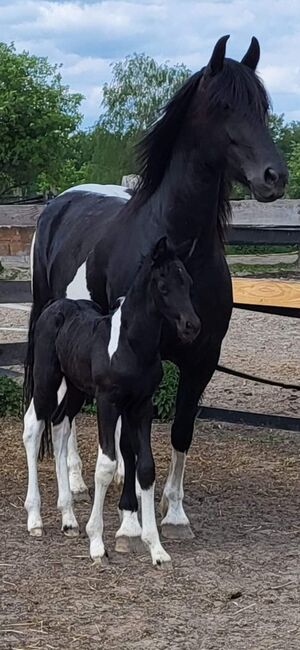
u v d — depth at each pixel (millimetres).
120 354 3939
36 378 4531
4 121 22906
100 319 4168
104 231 4738
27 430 4594
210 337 4410
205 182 4238
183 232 4316
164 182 4398
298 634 3361
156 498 5234
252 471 5898
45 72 23859
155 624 3436
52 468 5793
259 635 3352
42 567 4047
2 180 24141
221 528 4684
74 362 4234
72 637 3314
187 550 4312
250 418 6801
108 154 28609
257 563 4133
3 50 23719
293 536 4566
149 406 4086
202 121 4156
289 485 5586
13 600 3658
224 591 3773
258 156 3996
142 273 3891
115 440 4211
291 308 5895
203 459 6172
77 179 28672
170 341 4230
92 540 4152
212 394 8188
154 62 28781
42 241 5496
